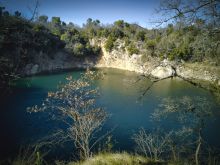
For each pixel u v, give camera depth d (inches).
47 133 1056.2
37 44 2881.4
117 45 3681.1
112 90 2017.7
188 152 710.5
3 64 328.8
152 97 1723.7
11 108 1466.5
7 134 1067.3
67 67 3501.5
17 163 384.5
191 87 1867.6
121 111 1465.3
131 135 1090.1
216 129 1085.8
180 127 1063.6
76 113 729.0
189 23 309.7
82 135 730.2
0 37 302.2
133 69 3260.3
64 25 4355.3
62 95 767.1
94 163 442.0
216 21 302.8
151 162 436.5
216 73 386.0
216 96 403.2
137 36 3329.2
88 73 820.0
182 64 395.5
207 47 347.9
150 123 1235.2
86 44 3836.1
